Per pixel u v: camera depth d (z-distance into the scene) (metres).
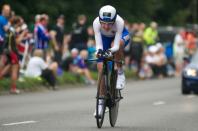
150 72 51.41
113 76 23.00
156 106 31.20
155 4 88.06
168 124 24.25
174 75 55.78
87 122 24.61
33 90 38.44
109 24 22.41
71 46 46.09
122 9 76.44
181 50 56.34
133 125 23.92
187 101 34.03
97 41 22.61
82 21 45.72
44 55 41.66
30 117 26.14
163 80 49.88
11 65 36.56
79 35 45.47
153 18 93.81
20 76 38.91
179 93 38.97
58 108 29.72
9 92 36.53
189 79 37.94
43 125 23.56
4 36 35.97
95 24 22.66
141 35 50.81
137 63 50.69
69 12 68.19
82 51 44.09
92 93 37.88
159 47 52.34
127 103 32.56
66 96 35.78
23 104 31.25
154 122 24.86
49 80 39.50
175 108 30.31
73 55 44.22
